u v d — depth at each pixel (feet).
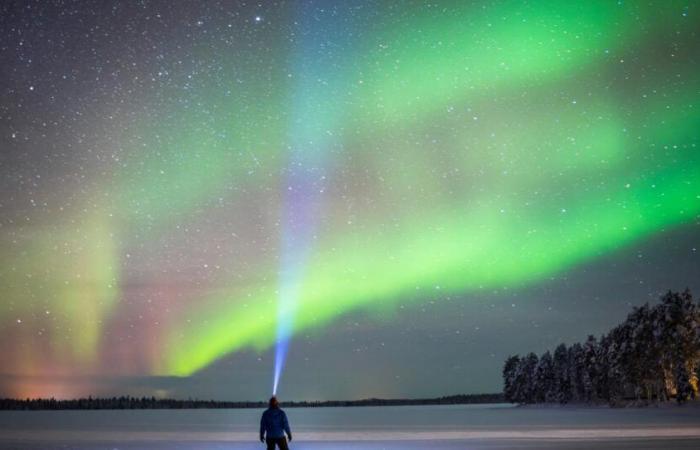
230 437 126.93
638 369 375.66
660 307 367.25
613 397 401.70
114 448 95.50
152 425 208.54
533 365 580.30
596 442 90.74
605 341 424.05
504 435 114.83
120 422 249.75
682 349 344.28
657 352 363.15
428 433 129.29
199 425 207.62
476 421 205.77
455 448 87.81
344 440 110.63
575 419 199.21
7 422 251.39
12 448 95.40
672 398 363.15
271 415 57.57
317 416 354.74
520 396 582.76
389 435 124.88
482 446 90.02
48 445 102.17
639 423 158.10
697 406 309.63
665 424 150.30
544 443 91.86
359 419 273.13
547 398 528.22
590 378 439.63
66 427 187.73
